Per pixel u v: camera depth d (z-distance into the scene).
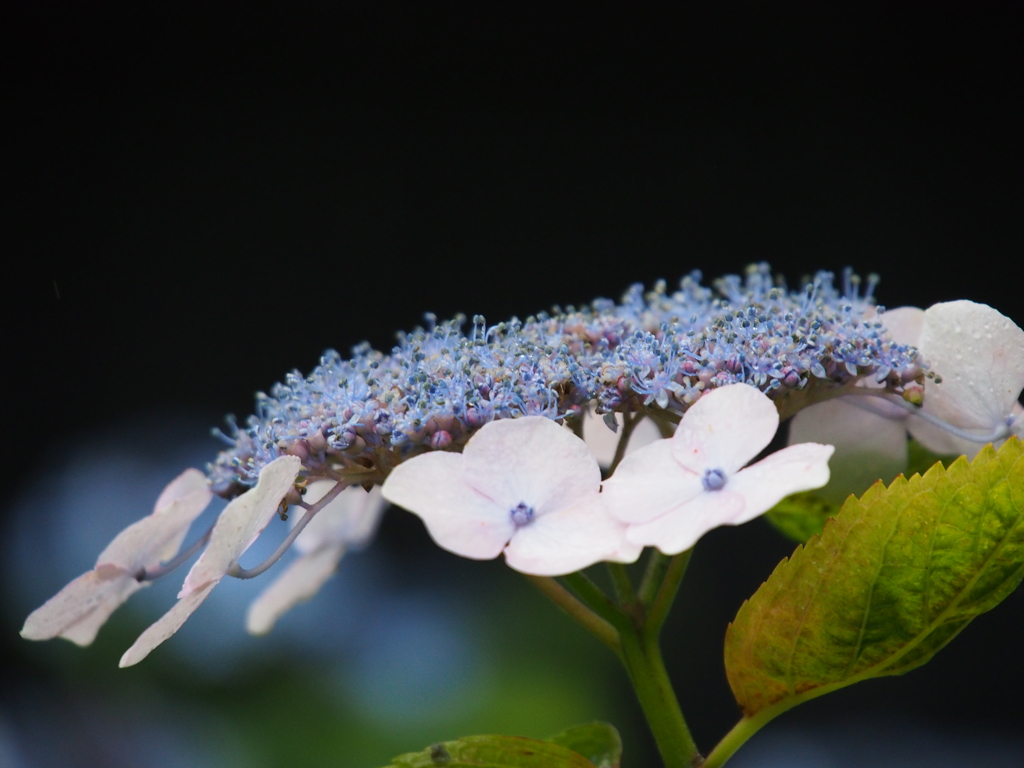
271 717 0.95
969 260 1.60
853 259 1.62
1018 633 1.49
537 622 1.14
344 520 0.55
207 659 0.96
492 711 1.02
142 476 1.26
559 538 0.45
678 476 0.45
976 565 0.47
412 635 1.11
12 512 1.21
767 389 0.48
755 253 1.62
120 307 1.64
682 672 1.44
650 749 1.14
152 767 0.92
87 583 0.49
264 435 0.49
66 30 1.64
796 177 1.64
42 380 1.59
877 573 0.47
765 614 0.48
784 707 0.49
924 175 1.63
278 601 0.55
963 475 0.47
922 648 0.48
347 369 0.50
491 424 0.46
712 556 1.49
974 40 1.63
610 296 1.62
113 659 0.96
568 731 0.52
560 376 0.48
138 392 1.61
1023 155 1.61
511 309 1.63
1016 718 1.46
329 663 1.01
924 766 1.39
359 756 0.94
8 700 0.97
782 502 0.54
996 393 0.49
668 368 0.48
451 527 0.45
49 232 1.64
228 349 1.63
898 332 0.52
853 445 0.53
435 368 0.49
